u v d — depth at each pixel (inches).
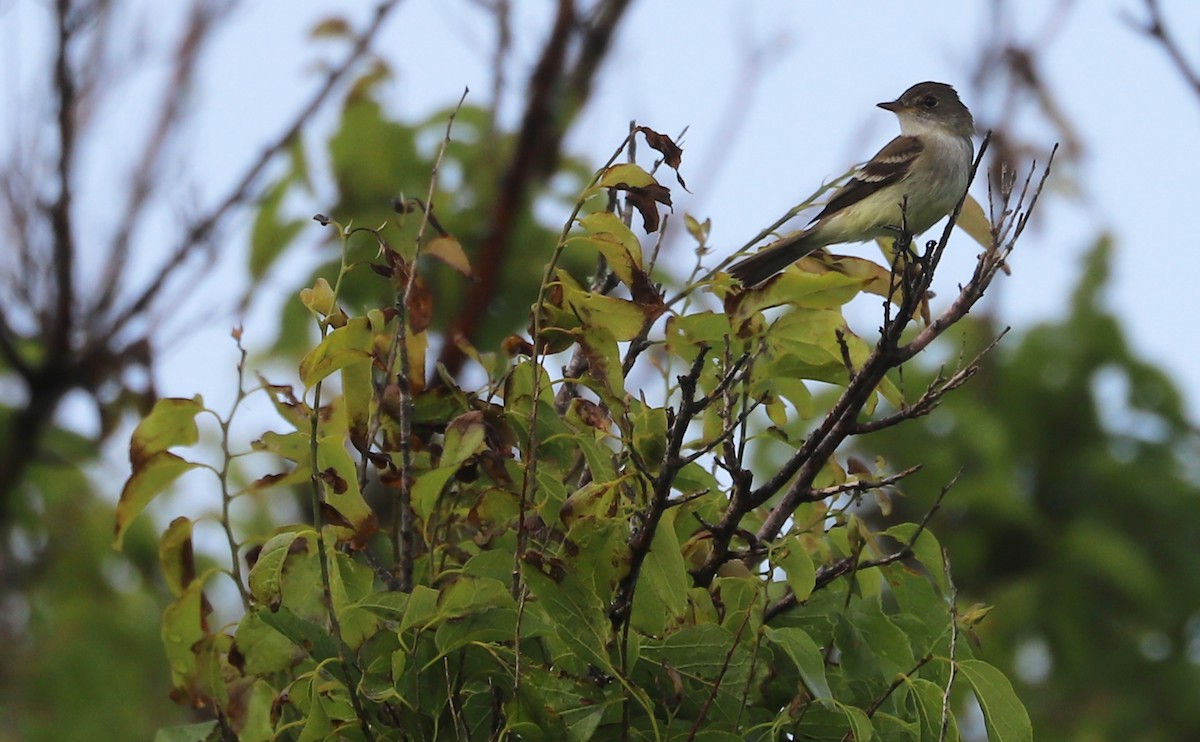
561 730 284.4
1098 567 836.0
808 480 317.4
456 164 550.3
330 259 521.7
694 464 332.8
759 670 298.5
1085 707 819.4
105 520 763.4
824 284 304.0
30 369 596.7
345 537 297.6
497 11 561.3
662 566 286.5
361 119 537.0
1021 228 312.3
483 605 281.1
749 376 315.3
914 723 293.1
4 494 634.2
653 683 297.0
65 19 593.9
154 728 737.6
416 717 294.7
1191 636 844.0
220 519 303.7
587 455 298.7
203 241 594.2
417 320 319.9
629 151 377.7
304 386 293.9
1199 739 819.4
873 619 304.7
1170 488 882.8
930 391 303.6
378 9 566.3
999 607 823.1
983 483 828.0
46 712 716.7
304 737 290.0
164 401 295.0
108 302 599.2
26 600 743.7
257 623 302.0
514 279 543.5
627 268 302.8
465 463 312.5
